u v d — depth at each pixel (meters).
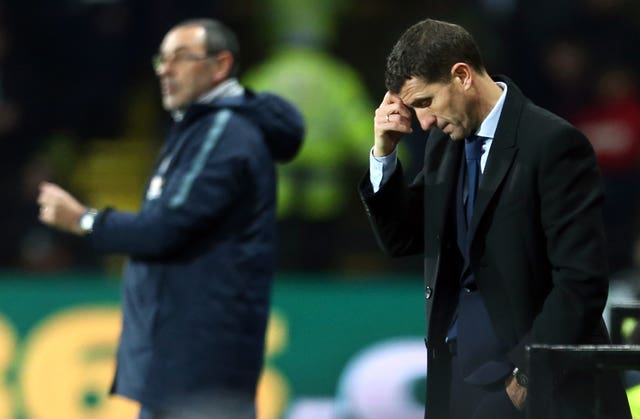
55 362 25.03
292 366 25.41
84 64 33.06
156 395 17.20
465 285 13.62
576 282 12.70
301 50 31.06
